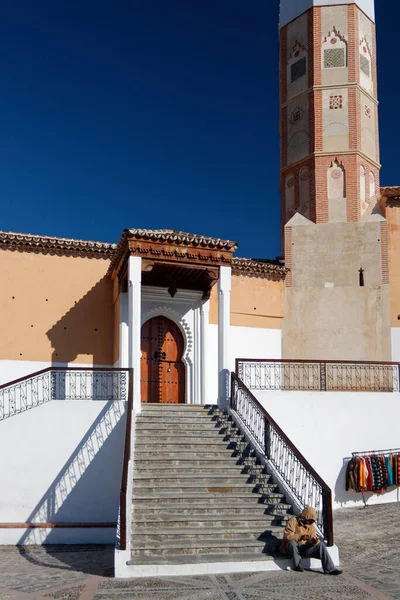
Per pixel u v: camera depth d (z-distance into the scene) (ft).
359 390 57.41
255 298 67.87
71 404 46.78
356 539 40.11
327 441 51.31
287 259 70.38
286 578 31.78
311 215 71.10
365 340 67.05
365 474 50.16
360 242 69.00
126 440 40.29
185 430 46.62
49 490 45.32
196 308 63.52
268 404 50.72
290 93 75.36
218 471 42.04
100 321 61.98
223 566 33.06
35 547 42.83
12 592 30.04
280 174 75.66
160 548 34.19
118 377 48.24
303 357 67.82
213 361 63.52
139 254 52.03
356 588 29.89
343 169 70.90
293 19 76.33
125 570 32.65
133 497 38.37
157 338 62.80
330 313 68.23
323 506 35.29
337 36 73.31
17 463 45.37
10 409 46.34
